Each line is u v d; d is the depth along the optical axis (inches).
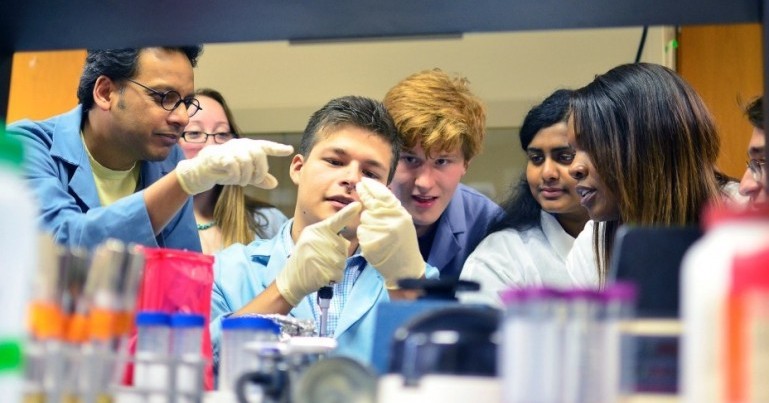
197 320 38.4
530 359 26.8
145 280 47.2
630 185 70.4
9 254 26.4
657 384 31.0
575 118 73.5
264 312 69.1
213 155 71.8
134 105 86.3
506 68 163.9
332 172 81.8
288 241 86.1
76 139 89.0
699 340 24.6
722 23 46.0
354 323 77.4
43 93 128.0
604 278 74.5
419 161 98.0
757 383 23.0
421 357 29.2
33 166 83.4
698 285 24.7
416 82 100.0
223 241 116.6
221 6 46.2
